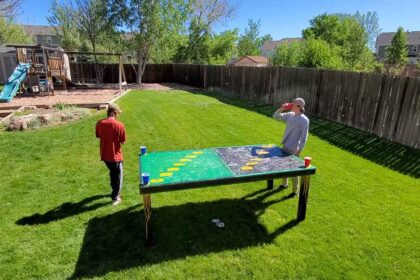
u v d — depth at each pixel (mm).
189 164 3906
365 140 7527
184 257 3334
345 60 34125
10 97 12984
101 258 3305
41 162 6043
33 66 16422
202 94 17500
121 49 25062
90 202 4488
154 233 3762
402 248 3502
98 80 25797
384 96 7457
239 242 3596
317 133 8312
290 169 3730
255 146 4723
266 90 13672
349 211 4273
